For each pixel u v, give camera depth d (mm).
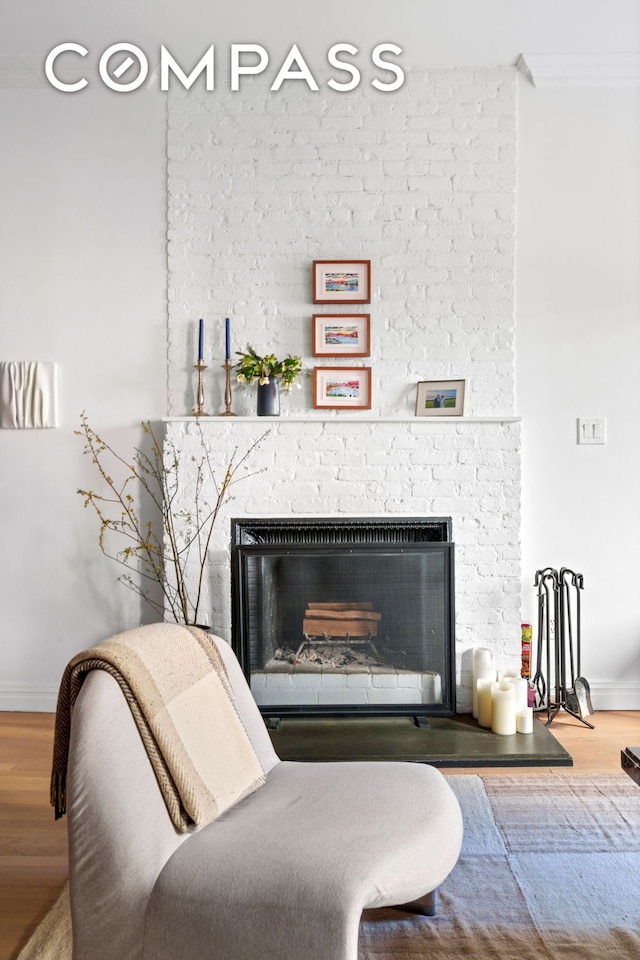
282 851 1531
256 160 3547
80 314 3592
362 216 3539
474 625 3418
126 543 3580
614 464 3562
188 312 3559
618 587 3568
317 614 3252
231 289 3553
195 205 3557
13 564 3613
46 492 3602
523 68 3479
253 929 1416
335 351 3523
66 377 3598
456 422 3420
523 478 3553
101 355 3590
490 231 3525
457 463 3428
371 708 3223
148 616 3572
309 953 1390
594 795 2633
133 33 3229
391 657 3252
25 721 3441
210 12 3076
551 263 3547
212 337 3557
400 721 3268
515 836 2344
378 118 3529
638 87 3523
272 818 1693
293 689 3240
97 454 3588
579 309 3549
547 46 3342
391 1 3012
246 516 3430
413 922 1915
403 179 3529
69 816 1507
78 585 3596
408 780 1881
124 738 1579
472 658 3410
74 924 1492
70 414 3598
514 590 3414
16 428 3604
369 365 3539
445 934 1860
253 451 3434
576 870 2145
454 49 3369
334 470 3432
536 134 3537
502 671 3361
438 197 3529
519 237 3551
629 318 3551
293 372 3426
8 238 3598
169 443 3436
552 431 3553
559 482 3561
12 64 3445
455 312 3535
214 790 1698
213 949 1428
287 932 1404
